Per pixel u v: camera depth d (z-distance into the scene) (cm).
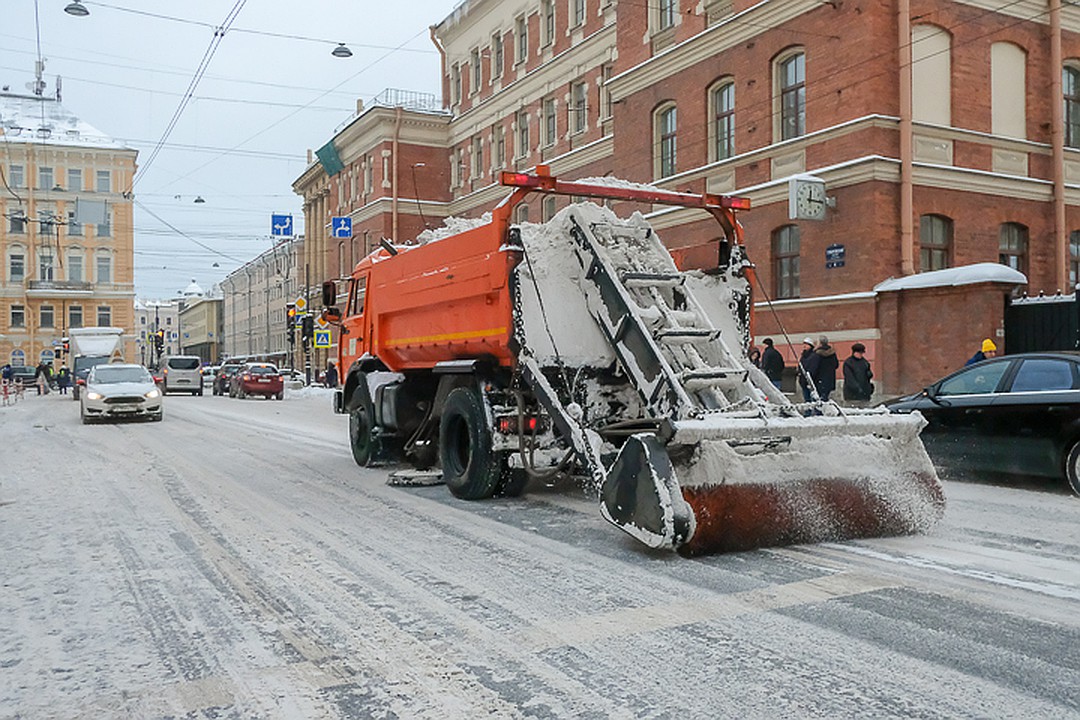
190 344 12862
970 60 1958
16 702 359
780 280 2055
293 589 521
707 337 706
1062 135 2072
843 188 1873
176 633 443
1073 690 352
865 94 1831
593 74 3119
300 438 1567
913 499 643
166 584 536
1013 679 364
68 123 6800
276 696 361
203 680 380
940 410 941
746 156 2127
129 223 6919
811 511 607
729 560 570
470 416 811
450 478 851
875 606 467
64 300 6881
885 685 360
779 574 534
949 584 507
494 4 3784
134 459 1219
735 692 355
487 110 3866
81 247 6838
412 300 942
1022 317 1591
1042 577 522
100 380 2097
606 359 753
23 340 6769
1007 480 947
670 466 569
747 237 2120
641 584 518
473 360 823
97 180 6819
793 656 394
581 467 736
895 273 1820
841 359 1867
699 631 430
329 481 979
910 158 1828
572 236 770
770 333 2052
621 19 2641
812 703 343
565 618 455
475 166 4034
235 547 637
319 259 5294
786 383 1978
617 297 715
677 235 1073
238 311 9306
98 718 343
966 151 1945
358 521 730
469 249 811
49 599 509
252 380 3459
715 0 2247
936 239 1920
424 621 455
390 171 4212
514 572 551
